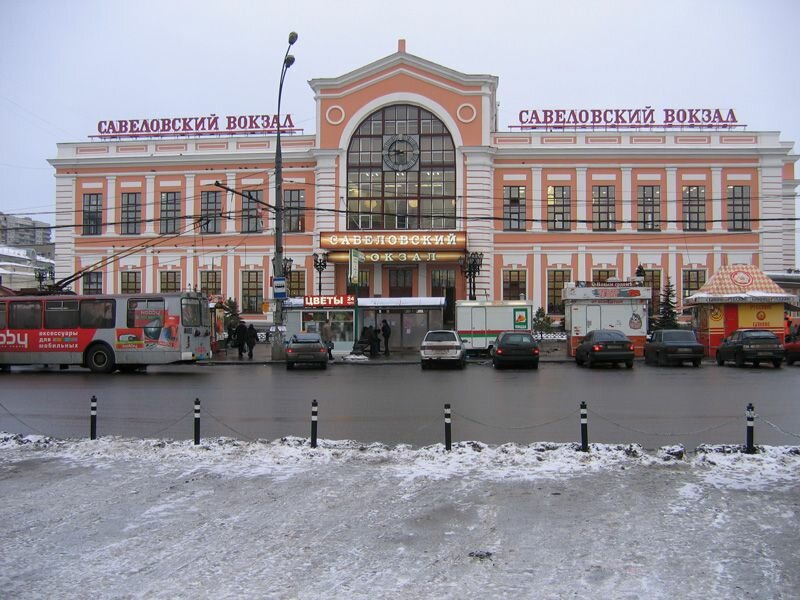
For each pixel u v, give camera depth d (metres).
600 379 22.78
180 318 26.66
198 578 5.68
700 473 9.01
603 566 5.84
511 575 5.67
